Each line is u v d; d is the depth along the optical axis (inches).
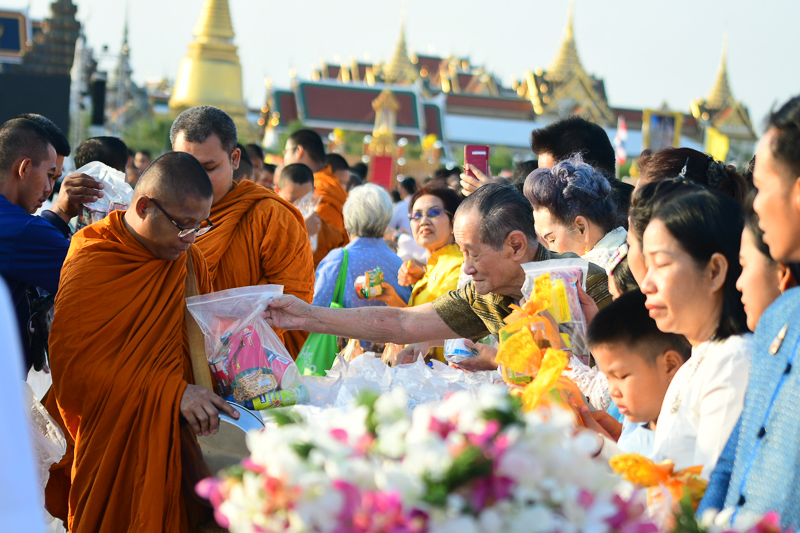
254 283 147.6
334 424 57.3
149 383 112.0
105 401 112.3
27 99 706.2
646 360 85.0
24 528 43.0
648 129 860.6
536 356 93.0
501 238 111.7
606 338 85.9
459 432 52.9
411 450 51.3
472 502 50.0
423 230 179.8
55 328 113.7
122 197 158.7
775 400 65.5
